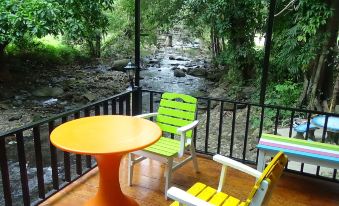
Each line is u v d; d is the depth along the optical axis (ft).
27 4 20.95
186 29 39.88
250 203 4.51
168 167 7.87
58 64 41.39
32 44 39.50
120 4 46.73
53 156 7.89
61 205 7.64
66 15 23.12
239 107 26.21
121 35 49.62
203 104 28.43
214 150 19.58
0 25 20.79
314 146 8.37
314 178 9.25
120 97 10.19
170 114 9.51
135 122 7.56
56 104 28.04
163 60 50.01
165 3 36.70
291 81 24.53
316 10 19.63
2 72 31.48
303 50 21.06
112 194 7.04
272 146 8.29
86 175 9.19
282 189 8.63
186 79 38.27
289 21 23.11
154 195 8.20
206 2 28.48
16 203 13.43
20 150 6.82
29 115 24.77
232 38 29.60
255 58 28.60
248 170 6.07
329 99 21.03
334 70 20.76
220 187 6.54
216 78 36.96
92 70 41.22
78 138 6.38
